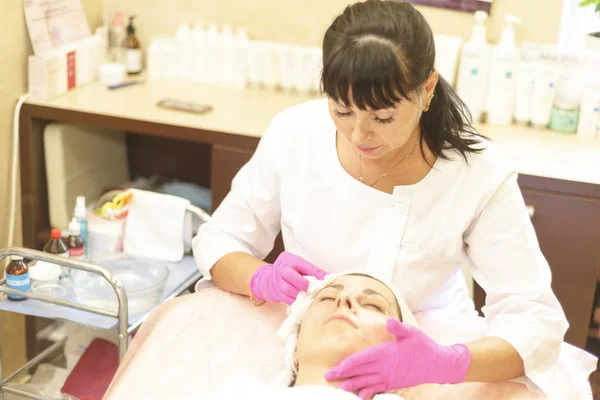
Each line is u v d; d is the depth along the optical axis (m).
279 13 2.57
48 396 1.97
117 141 2.67
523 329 1.37
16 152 2.33
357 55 1.16
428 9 2.45
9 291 1.80
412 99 1.21
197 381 1.35
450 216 1.44
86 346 2.27
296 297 1.44
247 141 2.16
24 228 2.41
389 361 1.25
